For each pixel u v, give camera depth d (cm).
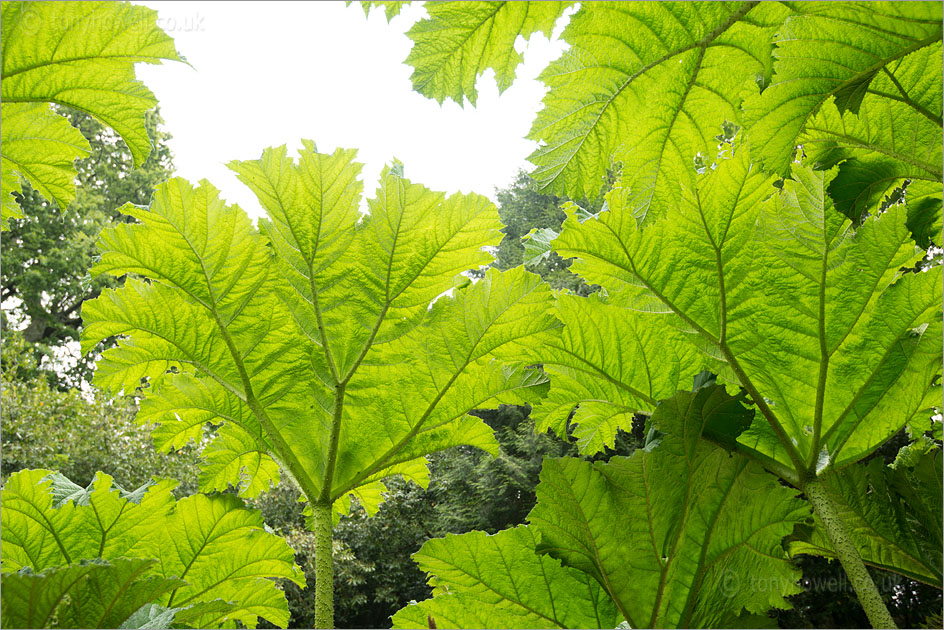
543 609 240
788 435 248
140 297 213
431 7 178
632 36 180
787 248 231
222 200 210
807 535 249
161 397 232
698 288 237
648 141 205
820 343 237
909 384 235
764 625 226
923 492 236
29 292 1933
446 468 1555
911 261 227
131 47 172
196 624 231
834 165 222
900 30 169
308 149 217
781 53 179
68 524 211
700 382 227
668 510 224
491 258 229
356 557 1348
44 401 1148
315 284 228
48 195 202
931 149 210
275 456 247
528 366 257
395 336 233
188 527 220
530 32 183
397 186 219
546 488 218
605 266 236
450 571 237
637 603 229
